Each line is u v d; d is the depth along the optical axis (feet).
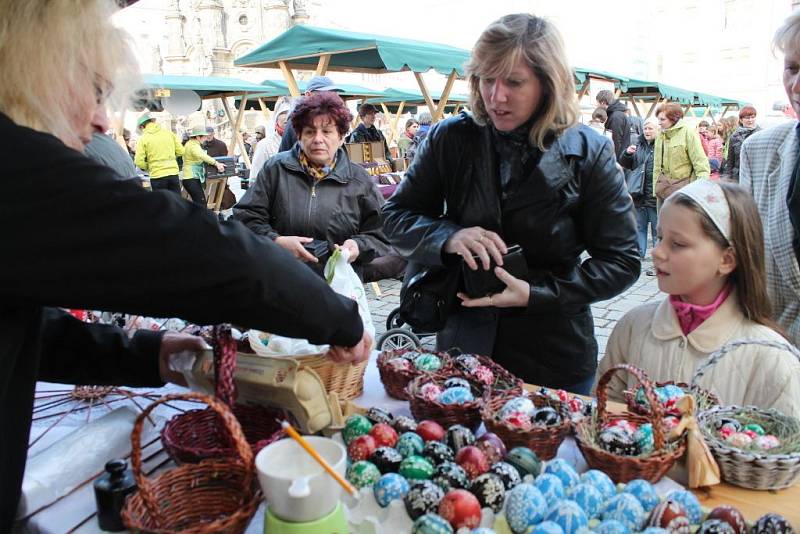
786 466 3.60
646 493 3.34
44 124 2.80
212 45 98.43
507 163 5.66
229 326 3.75
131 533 3.06
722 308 5.22
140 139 29.68
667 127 19.06
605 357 6.08
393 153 41.09
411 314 6.23
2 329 2.72
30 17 2.63
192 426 3.95
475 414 4.33
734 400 5.03
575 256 5.96
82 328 4.24
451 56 19.60
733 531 3.04
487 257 5.43
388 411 4.61
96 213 2.53
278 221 9.04
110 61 2.99
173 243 2.63
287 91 38.81
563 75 5.14
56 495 3.67
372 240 9.20
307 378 3.88
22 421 3.06
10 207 2.45
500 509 3.33
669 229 5.16
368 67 22.88
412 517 3.29
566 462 3.76
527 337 6.11
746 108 21.83
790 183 6.06
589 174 5.54
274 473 2.81
